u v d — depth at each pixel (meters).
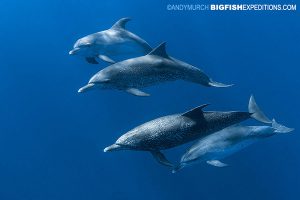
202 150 11.32
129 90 10.10
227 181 21.33
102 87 10.45
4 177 24.89
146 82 10.50
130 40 13.81
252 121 19.50
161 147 8.65
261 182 21.25
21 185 24.28
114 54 13.91
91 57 14.08
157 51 10.73
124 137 8.58
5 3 40.31
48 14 44.84
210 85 11.71
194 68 11.36
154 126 8.58
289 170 21.56
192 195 21.39
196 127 8.79
